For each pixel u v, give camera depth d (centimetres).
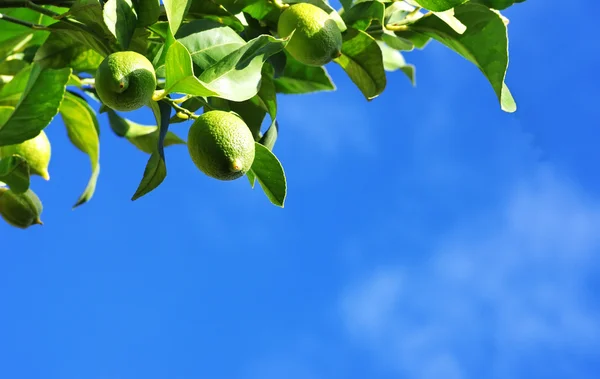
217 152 125
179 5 126
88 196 148
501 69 135
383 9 135
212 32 130
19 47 144
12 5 130
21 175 131
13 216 140
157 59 129
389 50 165
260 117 136
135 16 127
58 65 134
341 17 136
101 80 123
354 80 139
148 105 131
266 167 133
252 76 126
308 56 130
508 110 138
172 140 151
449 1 130
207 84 125
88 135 147
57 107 130
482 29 135
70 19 130
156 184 131
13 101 140
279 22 131
